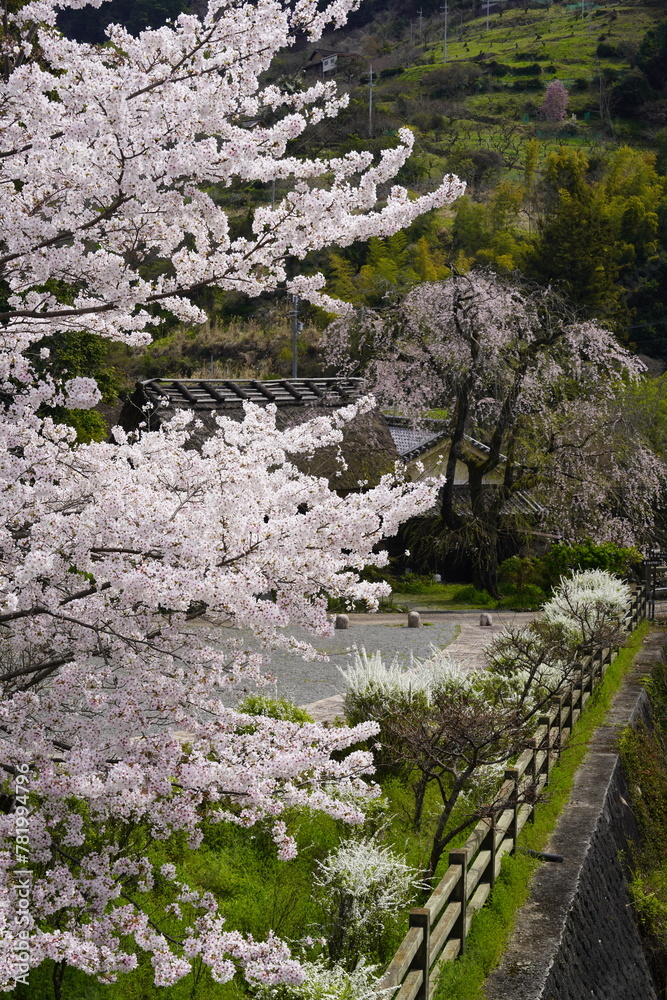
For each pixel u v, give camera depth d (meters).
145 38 3.95
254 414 4.48
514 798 6.80
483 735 6.79
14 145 4.04
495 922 6.06
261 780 4.01
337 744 4.18
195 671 3.90
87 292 4.52
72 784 3.49
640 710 12.82
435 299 24.86
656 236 60.81
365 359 29.06
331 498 3.99
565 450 25.70
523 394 24.86
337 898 5.60
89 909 3.85
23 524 3.82
